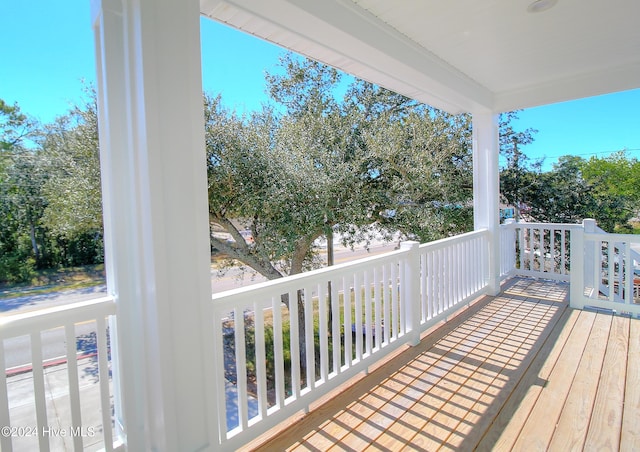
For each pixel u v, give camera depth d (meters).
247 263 6.70
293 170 6.33
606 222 8.51
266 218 6.42
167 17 1.33
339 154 7.14
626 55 2.98
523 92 3.81
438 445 1.70
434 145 7.00
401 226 7.35
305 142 6.81
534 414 1.91
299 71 8.03
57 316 1.28
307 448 1.71
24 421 1.59
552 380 2.25
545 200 8.52
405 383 2.28
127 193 1.43
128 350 1.47
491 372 2.39
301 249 6.92
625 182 9.05
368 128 7.52
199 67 1.43
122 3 1.37
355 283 2.34
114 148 1.41
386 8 2.18
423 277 3.05
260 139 6.17
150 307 1.35
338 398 2.13
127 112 1.37
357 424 1.88
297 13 1.88
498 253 4.24
